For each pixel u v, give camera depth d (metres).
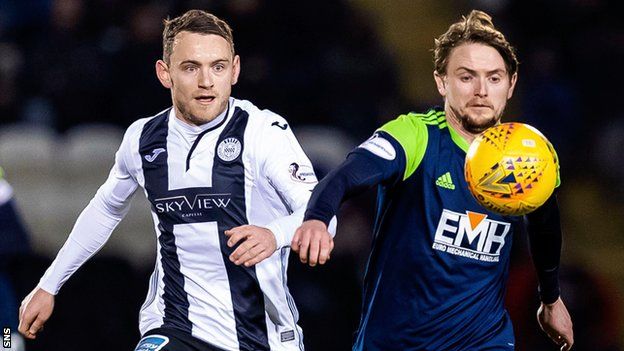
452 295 17.78
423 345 17.95
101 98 42.81
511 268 36.38
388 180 17.39
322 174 41.44
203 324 18.86
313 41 45.91
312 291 35.62
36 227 39.03
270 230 16.08
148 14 43.50
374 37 48.38
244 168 18.56
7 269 24.69
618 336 40.06
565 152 51.00
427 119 17.78
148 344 18.67
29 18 46.12
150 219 38.66
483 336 18.02
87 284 34.16
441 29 59.03
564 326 19.81
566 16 51.84
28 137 39.88
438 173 17.48
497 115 17.62
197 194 18.70
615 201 52.22
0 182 24.81
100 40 43.59
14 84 42.44
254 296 18.88
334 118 45.16
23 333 20.22
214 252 18.77
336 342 35.41
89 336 33.47
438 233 17.56
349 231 37.81
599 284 39.34
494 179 16.00
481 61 17.42
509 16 52.19
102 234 20.14
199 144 18.69
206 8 43.84
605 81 51.56
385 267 17.92
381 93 46.59
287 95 44.34
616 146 51.62
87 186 39.69
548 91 50.28
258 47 43.94
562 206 51.97
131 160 19.23
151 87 42.69
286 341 19.30
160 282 19.27
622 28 52.16
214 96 18.34
